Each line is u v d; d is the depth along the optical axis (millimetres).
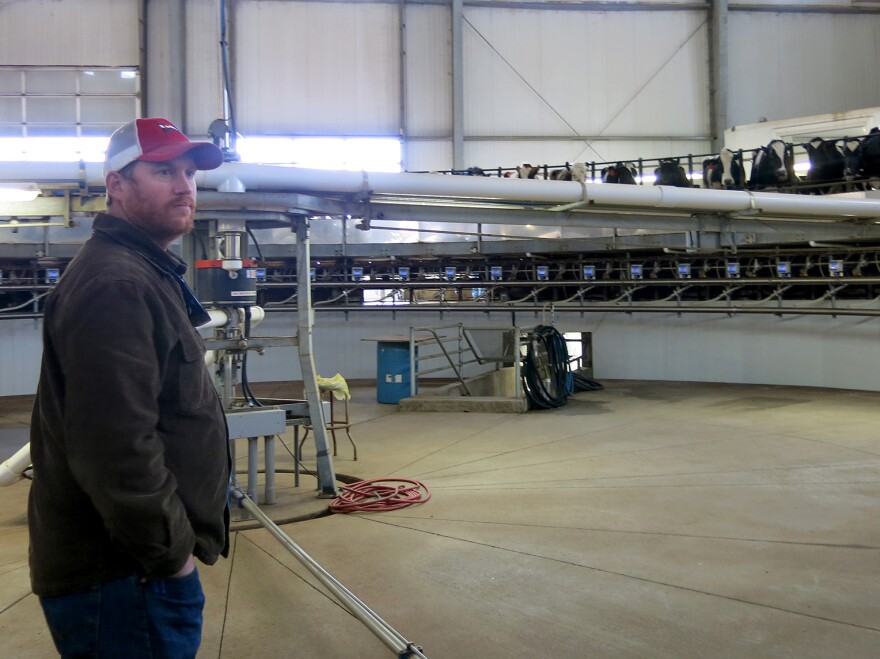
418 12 13680
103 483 1319
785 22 13891
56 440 1434
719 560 3674
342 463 6129
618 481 5316
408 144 13719
